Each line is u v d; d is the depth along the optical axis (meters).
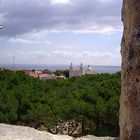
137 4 4.06
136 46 4.03
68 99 19.05
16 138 7.67
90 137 8.80
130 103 4.16
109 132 15.74
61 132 18.17
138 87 4.09
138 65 4.07
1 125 8.51
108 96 17.95
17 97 19.22
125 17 4.30
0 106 17.98
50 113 17.73
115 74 23.09
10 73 22.30
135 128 4.11
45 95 20.28
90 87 19.38
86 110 16.62
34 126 18.19
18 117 17.94
